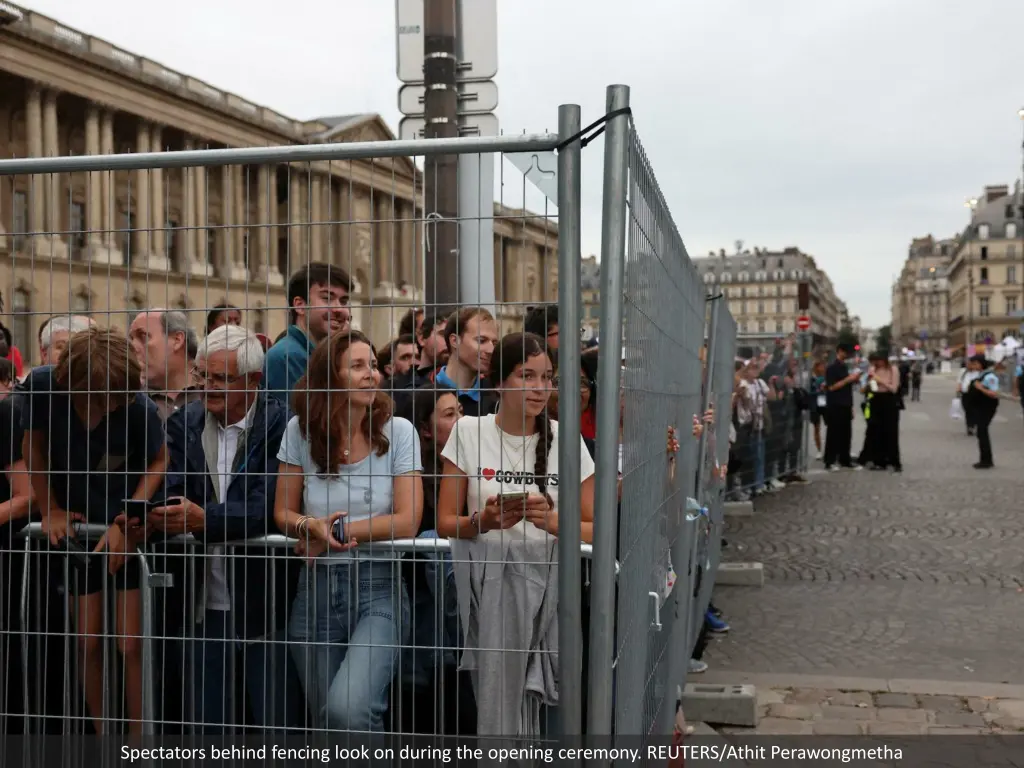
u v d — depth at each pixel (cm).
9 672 292
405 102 552
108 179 251
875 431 1403
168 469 276
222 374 262
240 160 229
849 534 888
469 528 244
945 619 602
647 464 260
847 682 482
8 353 326
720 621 575
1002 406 3241
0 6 3030
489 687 243
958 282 14075
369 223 235
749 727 422
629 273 221
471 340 243
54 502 274
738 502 1016
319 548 256
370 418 254
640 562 250
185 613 271
